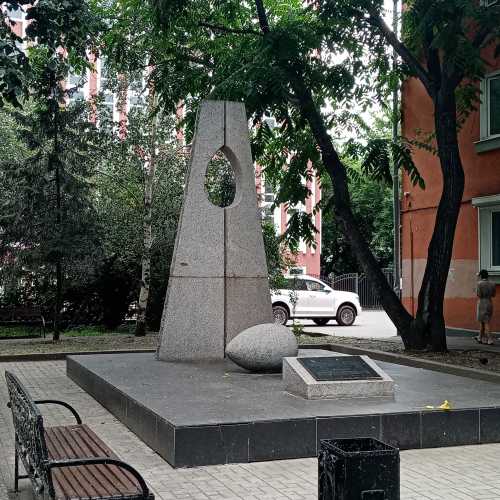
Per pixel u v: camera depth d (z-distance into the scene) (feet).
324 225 156.25
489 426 23.84
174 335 36.96
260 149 52.70
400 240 76.79
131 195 67.97
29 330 71.31
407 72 51.60
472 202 57.21
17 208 58.75
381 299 48.60
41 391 34.65
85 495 13.33
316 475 19.49
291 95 48.91
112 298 73.51
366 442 12.32
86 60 57.11
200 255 37.50
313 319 92.27
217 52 54.90
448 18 39.99
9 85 37.35
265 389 27.30
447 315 61.11
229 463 20.70
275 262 68.33
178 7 46.44
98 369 33.68
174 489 18.12
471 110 51.85
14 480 19.07
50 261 57.77
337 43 50.42
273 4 56.90
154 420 22.41
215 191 66.23
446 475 19.85
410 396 25.94
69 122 57.88
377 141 50.52
